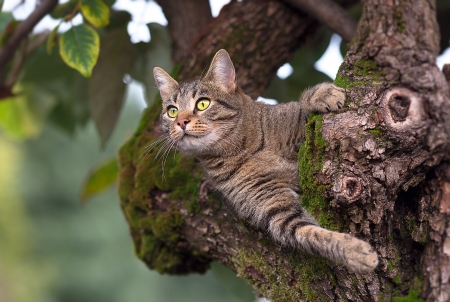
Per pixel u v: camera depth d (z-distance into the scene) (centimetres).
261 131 384
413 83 284
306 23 467
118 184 422
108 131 484
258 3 466
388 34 300
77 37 386
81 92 536
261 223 351
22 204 1243
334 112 302
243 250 354
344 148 286
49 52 416
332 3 439
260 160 372
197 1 496
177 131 394
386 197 290
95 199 1291
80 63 383
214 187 380
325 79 545
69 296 1188
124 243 1268
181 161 402
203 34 468
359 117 289
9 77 491
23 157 1282
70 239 1248
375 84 294
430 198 292
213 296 1223
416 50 292
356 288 299
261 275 344
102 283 1209
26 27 450
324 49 547
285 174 363
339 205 288
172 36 496
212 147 385
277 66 467
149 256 414
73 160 1324
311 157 303
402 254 301
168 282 1223
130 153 427
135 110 1370
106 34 502
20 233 1209
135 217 404
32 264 1196
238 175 371
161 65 507
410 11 300
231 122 390
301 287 321
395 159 287
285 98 545
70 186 1302
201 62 454
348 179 281
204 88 402
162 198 393
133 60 479
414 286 287
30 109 574
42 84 540
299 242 318
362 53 308
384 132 283
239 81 450
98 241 1256
